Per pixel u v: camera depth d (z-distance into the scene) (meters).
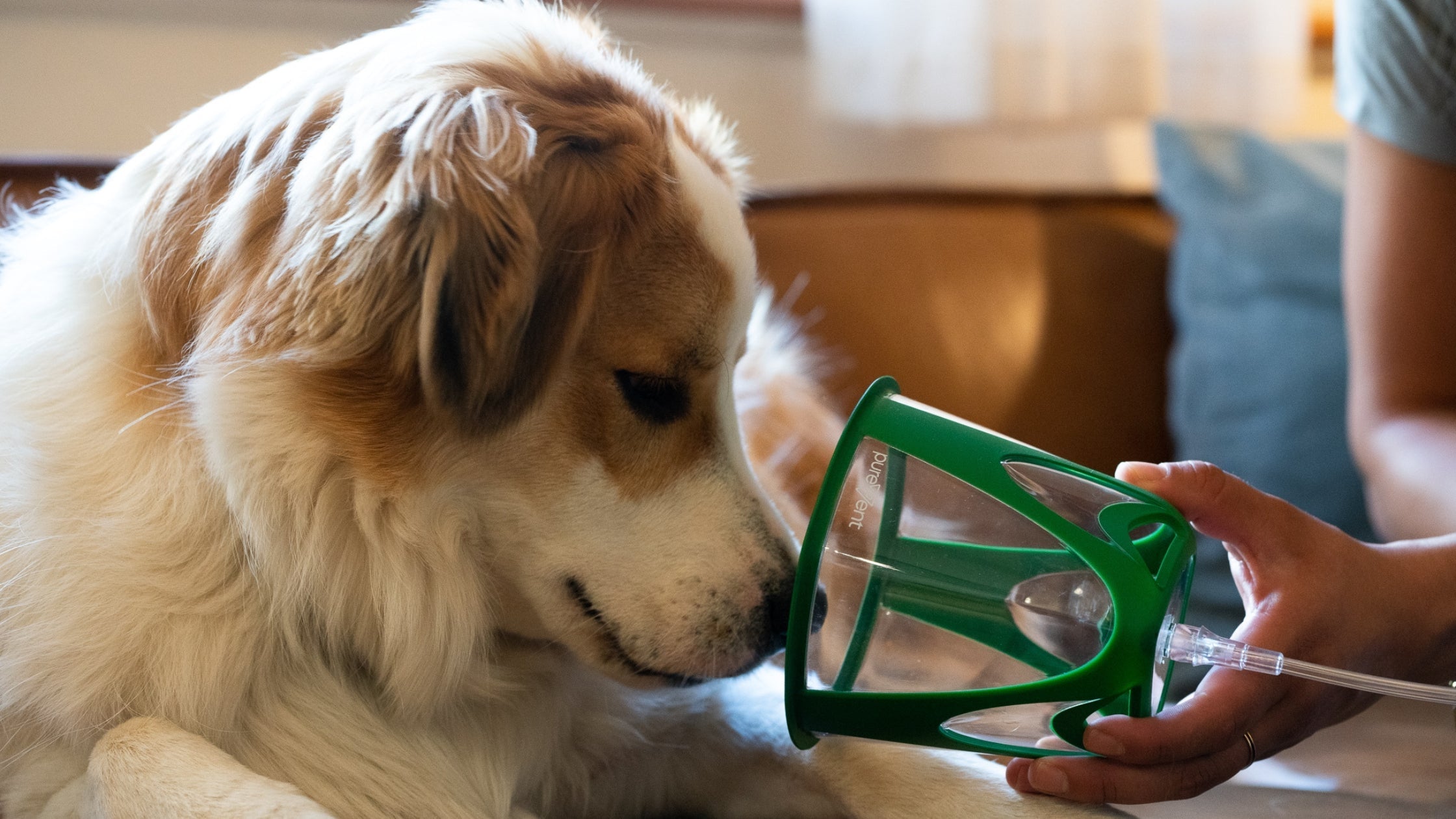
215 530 0.88
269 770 0.87
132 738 0.81
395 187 0.81
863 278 1.87
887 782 0.92
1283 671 0.78
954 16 2.22
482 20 0.99
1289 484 1.87
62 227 0.99
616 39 2.22
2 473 0.90
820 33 2.29
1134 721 0.75
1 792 0.87
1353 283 1.40
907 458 0.78
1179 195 2.02
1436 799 0.88
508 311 0.83
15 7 1.81
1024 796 0.87
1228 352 1.92
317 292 0.82
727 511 0.96
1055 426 1.95
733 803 1.04
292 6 2.00
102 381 0.91
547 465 0.91
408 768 0.91
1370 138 1.37
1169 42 2.37
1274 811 0.85
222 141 0.92
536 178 0.87
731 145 1.21
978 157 2.64
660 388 0.94
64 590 0.85
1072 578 0.73
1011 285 1.95
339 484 0.87
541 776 1.02
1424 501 1.18
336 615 0.90
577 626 0.95
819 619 0.79
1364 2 1.31
